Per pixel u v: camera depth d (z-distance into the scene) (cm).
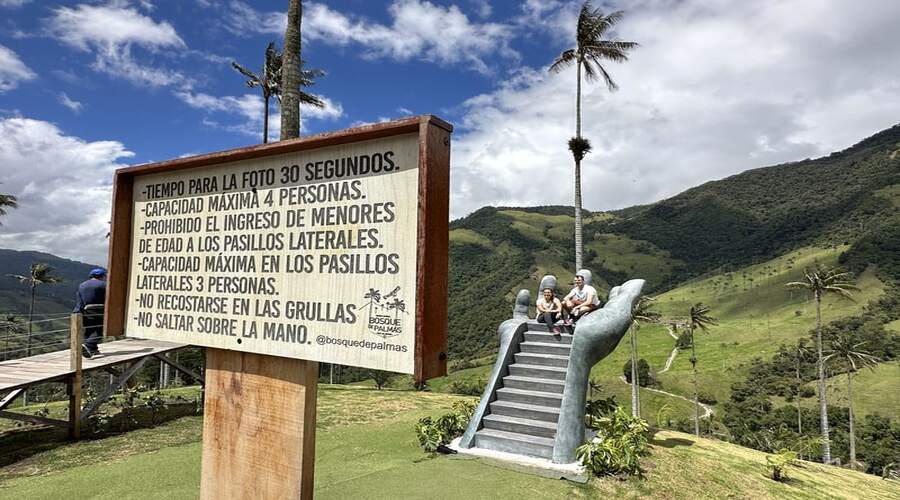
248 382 323
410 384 4844
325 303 285
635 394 3503
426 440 775
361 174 279
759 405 6053
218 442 332
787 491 732
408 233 261
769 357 7725
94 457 712
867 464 4266
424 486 606
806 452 1096
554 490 605
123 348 1002
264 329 308
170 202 362
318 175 294
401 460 716
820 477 883
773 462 794
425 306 249
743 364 7644
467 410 878
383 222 270
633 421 830
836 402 5853
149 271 370
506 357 866
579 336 749
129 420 949
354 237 278
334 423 974
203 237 342
